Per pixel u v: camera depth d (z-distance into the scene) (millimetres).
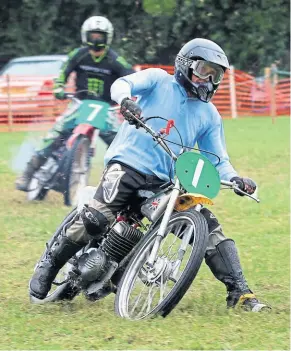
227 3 68875
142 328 13812
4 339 13547
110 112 26953
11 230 23484
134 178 14844
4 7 68312
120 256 15023
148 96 15023
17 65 55625
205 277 18281
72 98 27234
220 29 69688
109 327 13930
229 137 47969
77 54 27453
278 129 53000
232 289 15062
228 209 26719
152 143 14844
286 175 34031
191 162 14477
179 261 14359
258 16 69125
